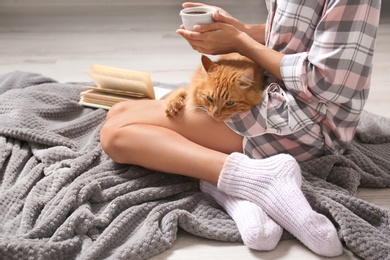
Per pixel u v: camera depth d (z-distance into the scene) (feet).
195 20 5.11
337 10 4.57
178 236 4.81
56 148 5.72
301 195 4.56
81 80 8.29
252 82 5.04
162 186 5.20
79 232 4.64
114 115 5.48
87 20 11.25
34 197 5.00
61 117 6.55
